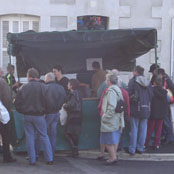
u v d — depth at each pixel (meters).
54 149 7.79
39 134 7.31
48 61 9.62
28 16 13.00
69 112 7.82
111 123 7.09
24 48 8.73
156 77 8.41
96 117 8.16
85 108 8.09
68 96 7.79
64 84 8.44
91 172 6.98
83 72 10.15
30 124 7.23
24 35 7.91
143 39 8.32
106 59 9.95
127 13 13.12
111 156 7.43
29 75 7.25
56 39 8.01
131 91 7.89
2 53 12.95
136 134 7.99
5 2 12.74
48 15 12.88
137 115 7.86
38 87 7.17
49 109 7.32
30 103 7.11
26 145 7.57
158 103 8.31
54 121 7.70
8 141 7.50
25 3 12.79
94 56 9.78
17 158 7.86
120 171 7.08
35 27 13.06
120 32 8.11
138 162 7.78
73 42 8.34
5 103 7.32
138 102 7.86
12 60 12.94
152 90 8.06
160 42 13.24
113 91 7.04
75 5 12.97
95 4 13.00
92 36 8.09
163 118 8.39
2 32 12.93
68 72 10.13
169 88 9.13
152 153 8.28
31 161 7.32
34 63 9.49
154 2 13.20
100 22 13.26
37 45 8.44
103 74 8.84
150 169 7.25
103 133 7.26
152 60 13.15
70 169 7.15
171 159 8.09
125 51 9.50
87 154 8.18
